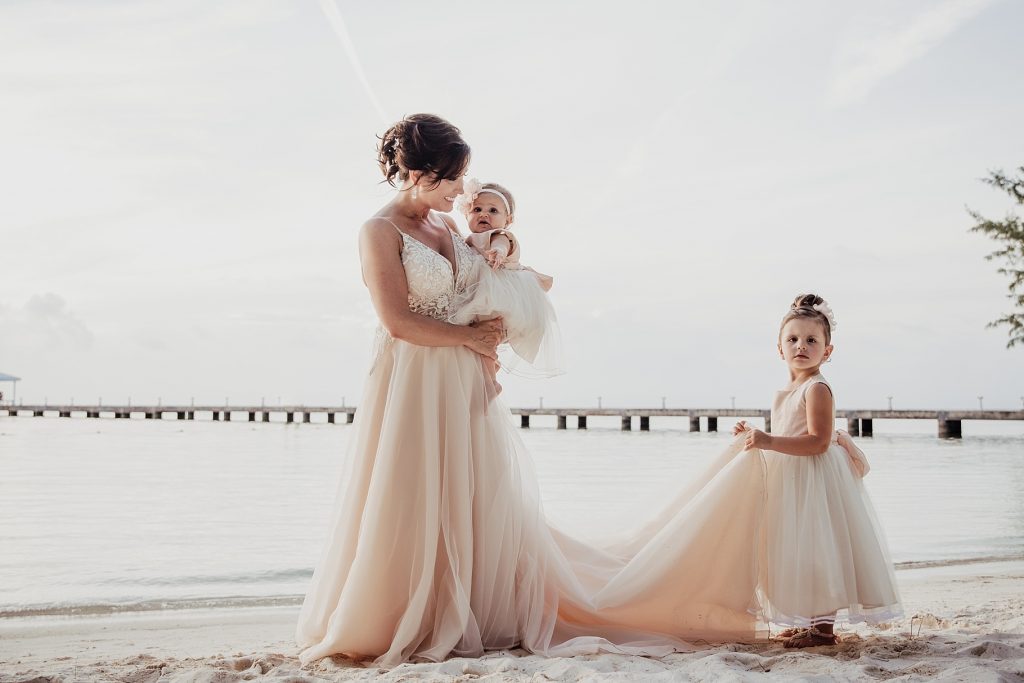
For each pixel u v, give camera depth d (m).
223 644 3.85
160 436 31.48
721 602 3.27
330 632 3.03
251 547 6.69
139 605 4.80
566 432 44.31
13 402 92.50
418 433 3.19
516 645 3.18
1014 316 26.08
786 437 3.19
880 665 2.66
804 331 3.35
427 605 3.06
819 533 3.10
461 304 3.32
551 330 3.60
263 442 26.67
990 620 3.83
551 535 3.62
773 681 2.34
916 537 7.57
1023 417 33.78
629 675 2.44
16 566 5.83
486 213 3.65
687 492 3.58
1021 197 25.88
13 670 2.87
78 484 11.68
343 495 3.28
